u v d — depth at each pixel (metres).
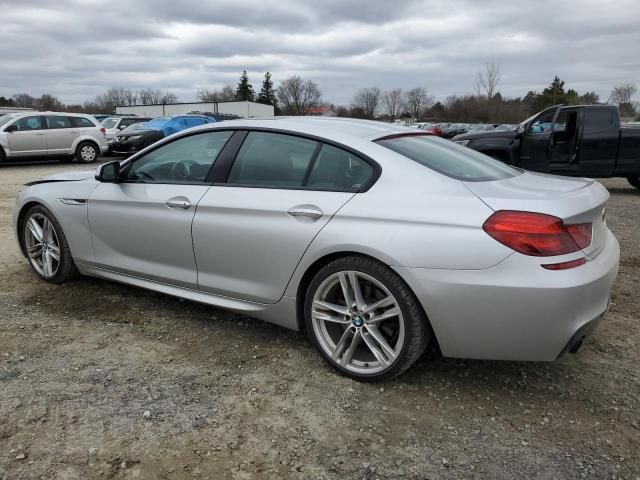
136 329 3.68
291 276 3.13
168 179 3.77
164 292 3.78
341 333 3.14
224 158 3.50
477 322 2.63
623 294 4.43
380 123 3.71
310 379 3.05
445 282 2.63
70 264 4.36
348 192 2.98
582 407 2.80
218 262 3.42
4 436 2.47
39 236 4.51
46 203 4.32
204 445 2.46
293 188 3.16
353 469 2.32
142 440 2.47
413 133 3.54
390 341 2.95
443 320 2.68
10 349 3.34
